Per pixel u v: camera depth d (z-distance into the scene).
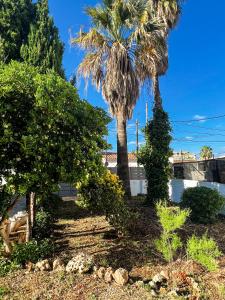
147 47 14.75
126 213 9.36
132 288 5.41
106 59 15.08
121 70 14.48
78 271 6.08
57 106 6.34
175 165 26.34
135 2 15.20
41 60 15.88
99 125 7.10
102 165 7.08
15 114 6.48
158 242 6.53
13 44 16.19
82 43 15.20
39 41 16.02
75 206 15.23
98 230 9.98
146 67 14.98
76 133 6.76
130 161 37.44
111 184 9.98
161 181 14.64
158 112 15.27
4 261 6.64
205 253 5.89
